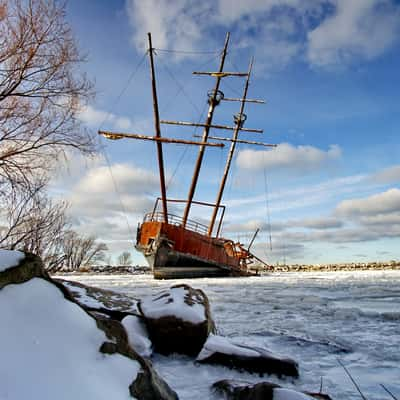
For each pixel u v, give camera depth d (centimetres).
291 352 474
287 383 349
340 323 676
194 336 433
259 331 601
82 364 197
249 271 3772
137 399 204
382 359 434
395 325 651
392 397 310
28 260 245
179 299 491
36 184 938
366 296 1162
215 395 301
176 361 418
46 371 179
